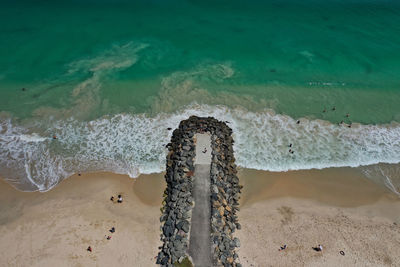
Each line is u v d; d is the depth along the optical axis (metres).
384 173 26.17
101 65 37.75
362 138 29.61
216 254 18.58
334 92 35.25
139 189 23.86
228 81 36.09
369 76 38.16
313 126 30.66
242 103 32.91
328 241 20.62
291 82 36.47
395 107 33.44
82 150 27.25
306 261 19.38
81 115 30.80
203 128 27.77
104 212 21.92
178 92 33.94
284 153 27.53
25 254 19.06
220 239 19.34
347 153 27.91
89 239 20.03
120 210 22.14
